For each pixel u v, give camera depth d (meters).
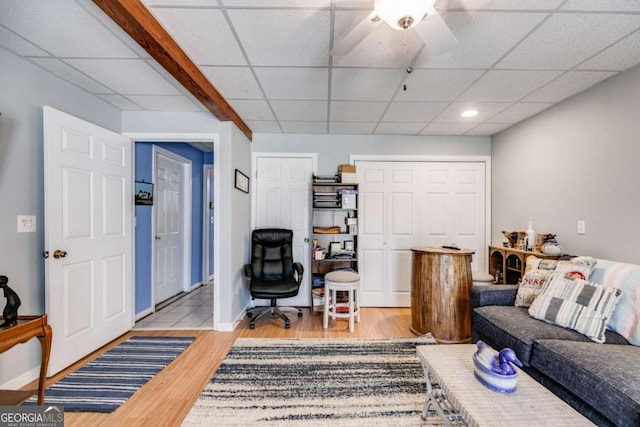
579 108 2.51
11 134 1.91
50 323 2.04
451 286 2.66
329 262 3.80
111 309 2.66
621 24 1.59
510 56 1.93
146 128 2.98
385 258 3.85
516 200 3.33
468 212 3.84
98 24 1.61
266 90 2.48
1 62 1.85
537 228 3.00
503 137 3.57
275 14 1.53
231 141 2.98
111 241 2.65
